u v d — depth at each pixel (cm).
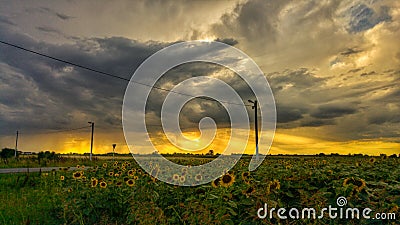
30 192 1163
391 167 870
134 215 677
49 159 3459
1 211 870
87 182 904
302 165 1054
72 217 800
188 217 585
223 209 541
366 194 552
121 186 820
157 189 744
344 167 888
